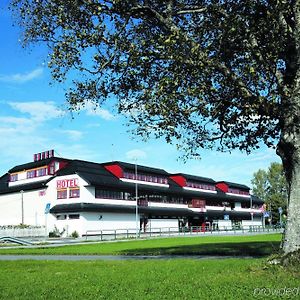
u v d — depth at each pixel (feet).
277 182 409.49
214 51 42.68
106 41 44.50
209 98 42.96
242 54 42.88
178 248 83.51
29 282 39.34
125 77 47.52
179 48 40.70
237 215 342.64
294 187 40.42
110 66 45.85
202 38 44.19
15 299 30.73
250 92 40.88
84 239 182.09
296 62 40.32
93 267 51.52
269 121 46.65
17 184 259.80
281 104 40.16
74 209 214.48
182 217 288.71
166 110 42.52
